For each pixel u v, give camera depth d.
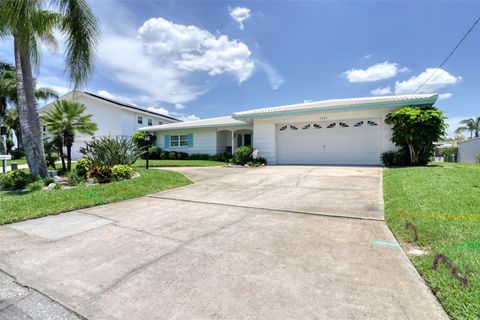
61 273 2.66
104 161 9.31
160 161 17.34
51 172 9.17
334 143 12.59
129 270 2.68
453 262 2.38
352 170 9.64
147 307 2.06
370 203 4.98
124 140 10.32
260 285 2.31
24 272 2.71
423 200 4.48
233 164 14.23
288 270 2.56
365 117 11.88
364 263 2.64
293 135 13.52
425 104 10.31
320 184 7.05
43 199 5.69
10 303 2.21
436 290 2.07
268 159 13.94
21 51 7.73
